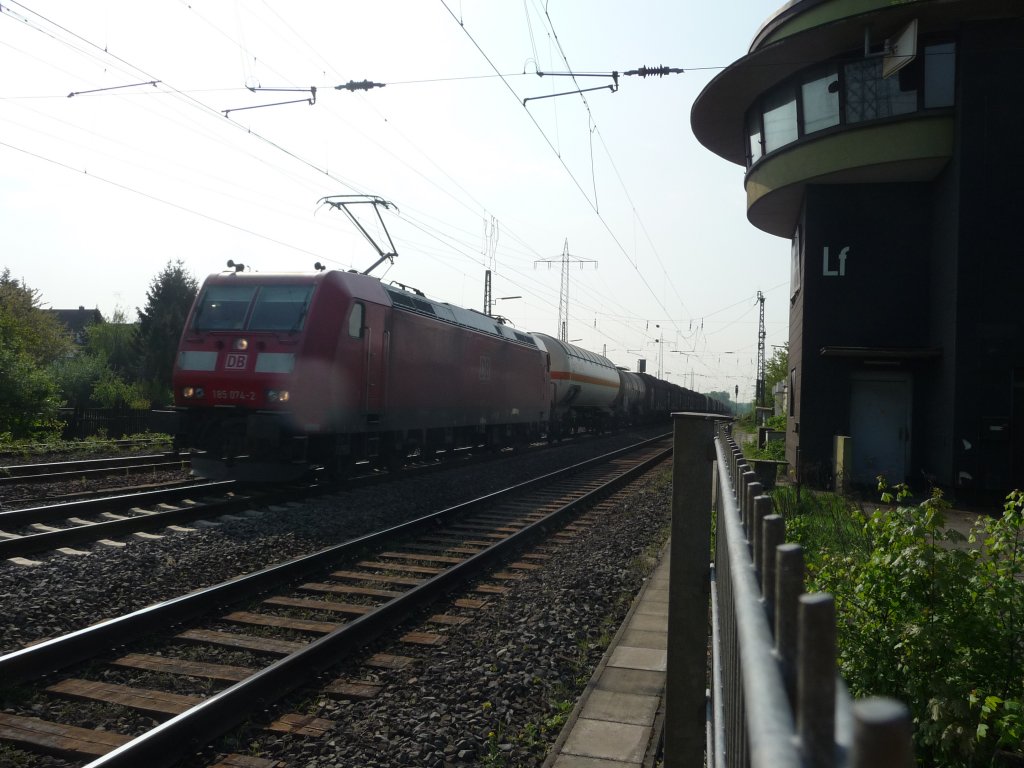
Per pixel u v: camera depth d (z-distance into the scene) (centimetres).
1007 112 1370
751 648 96
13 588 685
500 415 2223
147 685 497
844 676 421
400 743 425
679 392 6425
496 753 418
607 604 715
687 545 333
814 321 1590
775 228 1967
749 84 1669
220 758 410
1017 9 1355
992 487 1352
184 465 1636
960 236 1377
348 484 1401
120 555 810
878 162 1470
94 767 359
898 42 1402
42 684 489
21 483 1318
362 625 582
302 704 481
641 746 409
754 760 70
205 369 1275
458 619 661
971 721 369
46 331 4316
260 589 706
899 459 1558
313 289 1309
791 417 1816
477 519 1161
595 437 3888
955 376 1377
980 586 424
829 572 488
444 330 1794
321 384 1281
